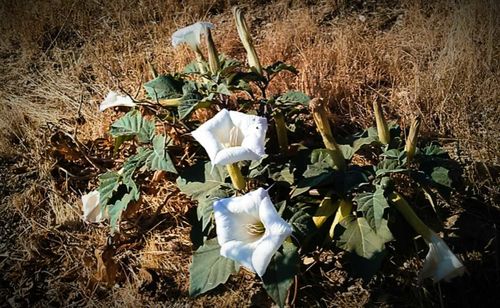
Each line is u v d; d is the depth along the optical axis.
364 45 1.09
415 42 1.11
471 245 0.75
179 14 1.27
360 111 0.98
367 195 0.64
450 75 1.00
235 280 0.73
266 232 0.57
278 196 0.75
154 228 0.81
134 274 0.75
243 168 0.75
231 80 0.77
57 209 0.86
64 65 1.18
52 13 1.30
